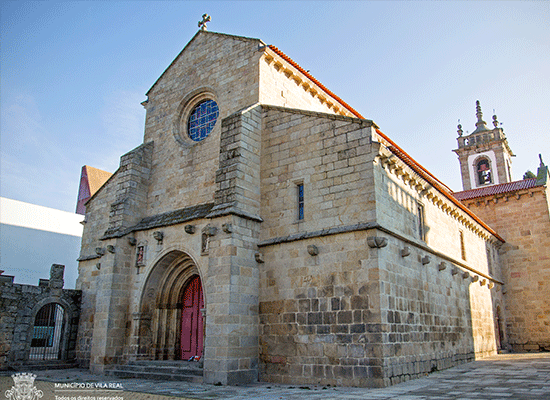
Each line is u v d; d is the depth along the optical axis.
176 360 21.55
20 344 23.83
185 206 22.58
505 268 34.75
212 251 18.22
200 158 22.80
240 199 18.80
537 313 32.59
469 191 39.28
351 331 15.61
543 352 30.22
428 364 18.12
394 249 17.14
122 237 22.97
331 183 17.78
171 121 25.31
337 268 16.55
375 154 16.91
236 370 16.70
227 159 19.62
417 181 20.34
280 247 18.42
